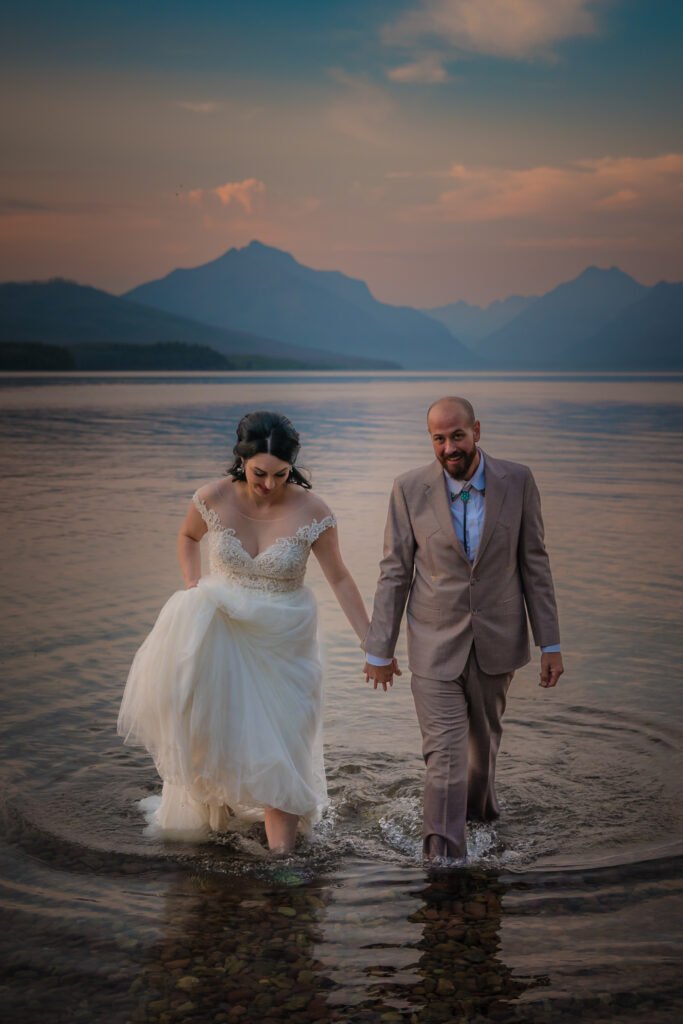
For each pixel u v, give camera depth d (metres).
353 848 3.32
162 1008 2.33
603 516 11.28
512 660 3.32
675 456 19.23
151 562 8.29
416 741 4.32
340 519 10.68
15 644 5.70
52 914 2.79
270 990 2.41
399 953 2.60
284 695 3.44
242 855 3.26
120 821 3.48
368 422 31.41
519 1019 2.29
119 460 17.91
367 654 3.41
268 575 3.45
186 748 3.31
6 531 9.94
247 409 38.72
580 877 3.04
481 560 3.25
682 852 3.19
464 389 74.88
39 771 3.87
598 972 2.49
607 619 6.42
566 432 26.66
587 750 4.13
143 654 3.44
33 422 29.72
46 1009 2.32
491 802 3.48
